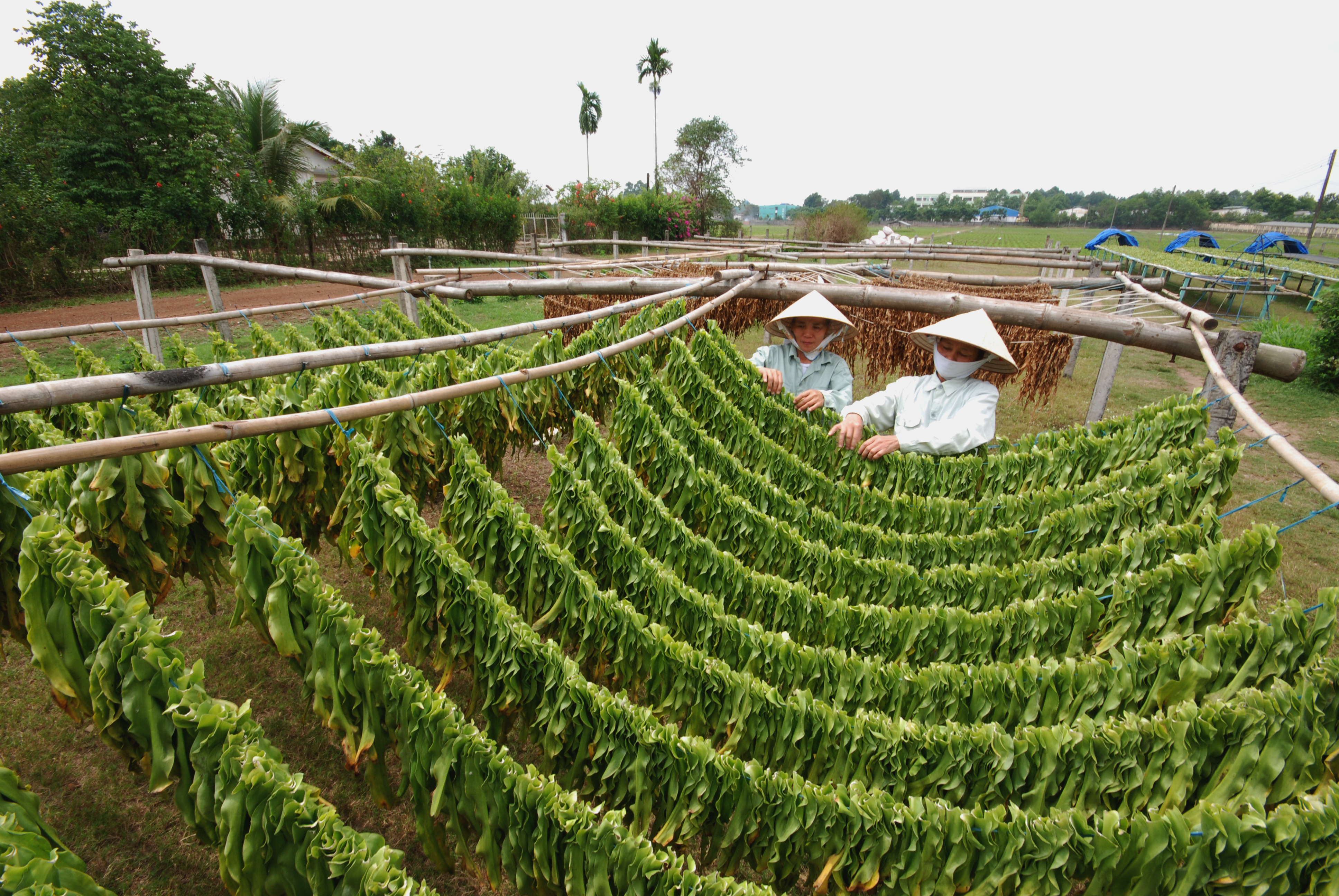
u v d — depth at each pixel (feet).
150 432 12.02
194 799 7.88
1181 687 9.37
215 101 79.36
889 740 9.21
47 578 8.05
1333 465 29.60
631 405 16.05
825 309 19.15
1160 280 34.37
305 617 9.27
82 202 65.67
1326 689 8.52
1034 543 14.19
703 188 144.56
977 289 34.30
